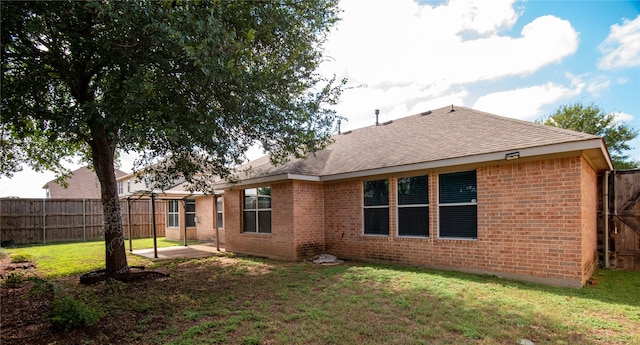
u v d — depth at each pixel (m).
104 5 4.25
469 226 7.68
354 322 4.55
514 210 6.92
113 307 5.44
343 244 10.37
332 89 7.46
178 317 4.93
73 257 11.77
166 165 8.25
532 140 6.70
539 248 6.57
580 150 6.04
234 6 5.61
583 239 6.31
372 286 6.48
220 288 6.76
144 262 10.55
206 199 17.50
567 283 6.22
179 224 18.22
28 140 8.91
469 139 8.20
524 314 4.73
